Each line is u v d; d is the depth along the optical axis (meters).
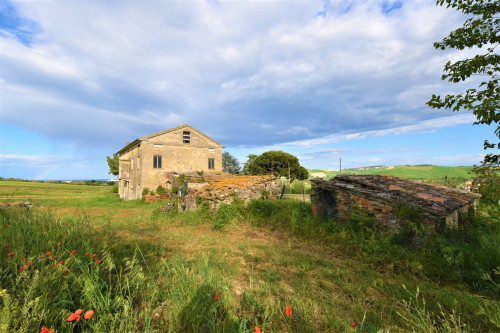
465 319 3.50
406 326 3.26
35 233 4.73
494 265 4.99
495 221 8.66
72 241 4.68
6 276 2.73
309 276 5.11
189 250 6.95
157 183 24.84
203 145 28.09
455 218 9.25
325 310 3.62
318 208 11.56
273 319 3.17
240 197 16.08
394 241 7.43
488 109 3.40
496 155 3.90
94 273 3.29
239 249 7.18
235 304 3.52
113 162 45.16
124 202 23.16
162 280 3.89
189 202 15.44
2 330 1.81
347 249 7.24
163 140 25.64
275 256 6.51
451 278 4.99
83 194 34.94
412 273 5.43
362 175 12.26
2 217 6.54
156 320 2.86
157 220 12.59
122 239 7.82
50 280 2.77
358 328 3.16
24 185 47.09
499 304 3.69
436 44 4.82
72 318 2.09
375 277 5.16
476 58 4.18
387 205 8.20
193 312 2.85
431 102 4.35
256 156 46.44
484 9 4.08
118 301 2.76
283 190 21.58
